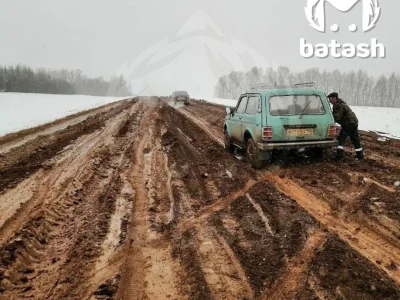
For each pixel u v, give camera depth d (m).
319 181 6.57
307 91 7.57
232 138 9.48
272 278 3.56
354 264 3.68
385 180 6.40
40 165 8.41
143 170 8.05
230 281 3.56
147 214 5.43
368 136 12.27
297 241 4.23
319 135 7.44
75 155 9.55
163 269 3.87
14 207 5.68
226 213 5.36
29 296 3.41
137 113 21.98
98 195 6.38
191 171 7.82
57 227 5.04
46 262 4.07
